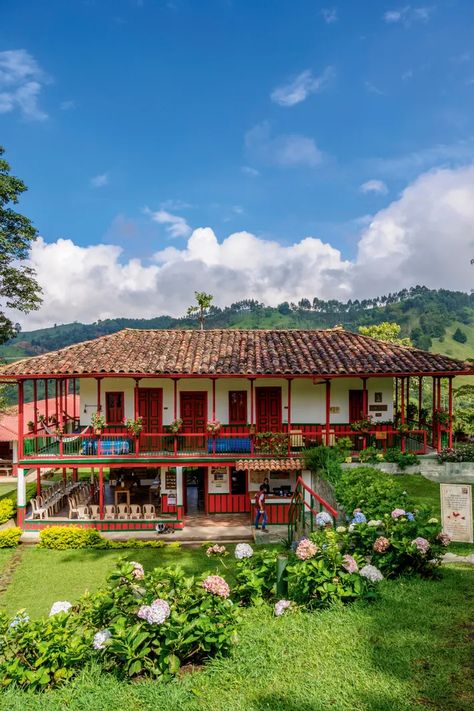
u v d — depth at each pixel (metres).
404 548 7.67
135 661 5.22
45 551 15.94
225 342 20.97
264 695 4.89
